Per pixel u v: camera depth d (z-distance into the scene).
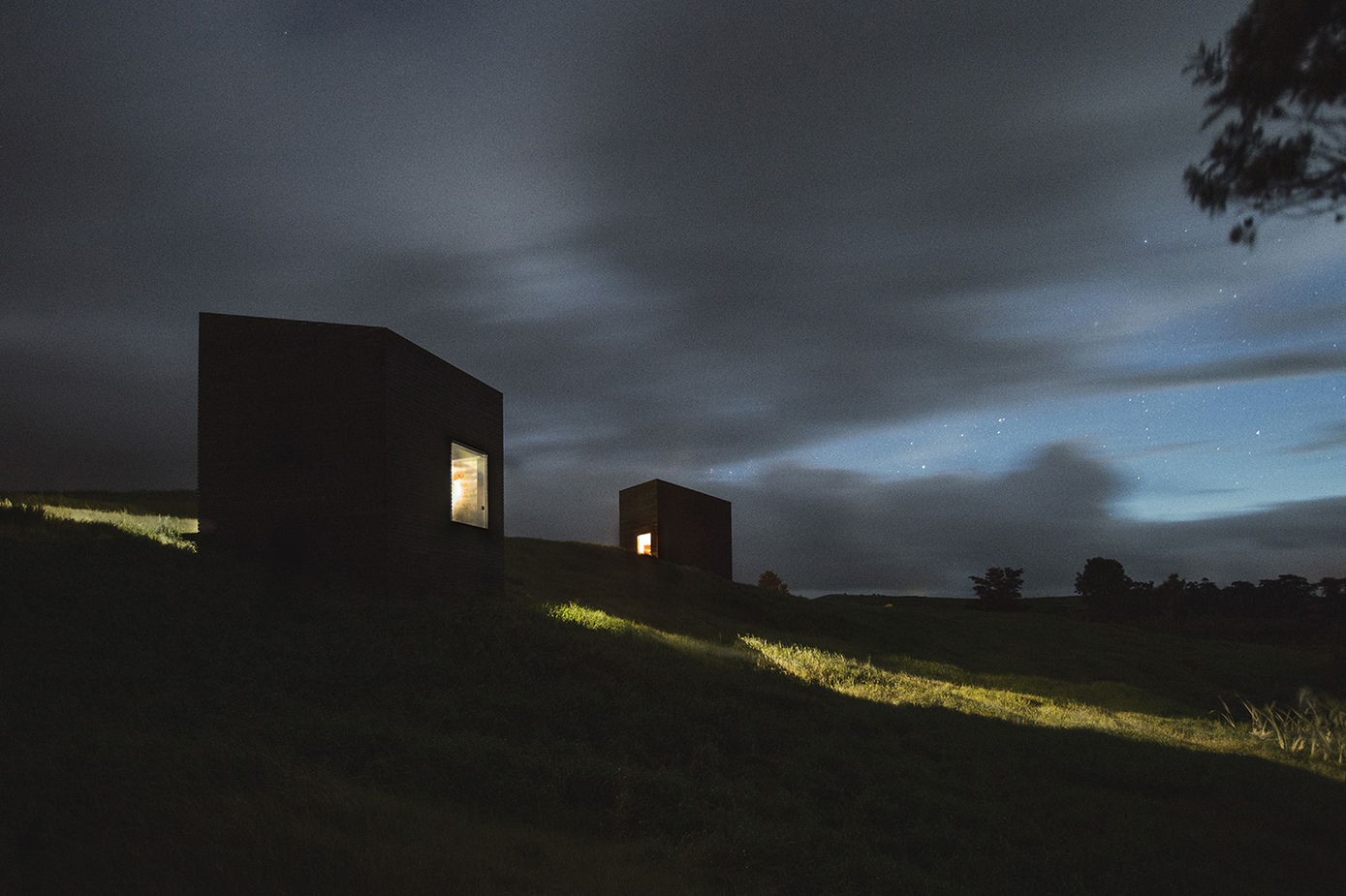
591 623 20.70
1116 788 12.80
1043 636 44.47
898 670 28.55
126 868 5.67
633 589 34.25
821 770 11.73
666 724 12.60
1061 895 8.46
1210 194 6.00
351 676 12.59
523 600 22.91
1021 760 13.81
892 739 14.20
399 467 18.56
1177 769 13.48
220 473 18.61
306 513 18.19
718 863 8.10
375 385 18.31
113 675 10.53
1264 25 5.47
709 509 50.28
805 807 10.33
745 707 14.52
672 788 9.77
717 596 37.31
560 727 11.88
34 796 6.53
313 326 18.81
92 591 13.53
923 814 10.45
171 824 6.39
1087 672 37.72
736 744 12.59
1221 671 40.94
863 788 11.23
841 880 7.93
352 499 18.09
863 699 18.39
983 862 9.09
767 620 36.25
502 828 8.26
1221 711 30.45
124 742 8.07
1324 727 20.06
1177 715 27.94
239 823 6.52
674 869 7.83
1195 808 11.70
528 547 36.97
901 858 9.20
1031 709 22.11
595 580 33.94
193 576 15.70
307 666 12.72
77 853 5.79
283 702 11.00
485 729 11.38
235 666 12.09
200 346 19.17
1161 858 9.58
